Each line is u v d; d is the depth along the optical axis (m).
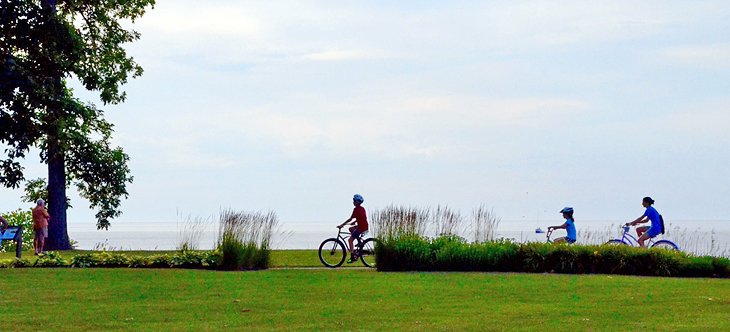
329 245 20.81
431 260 19.28
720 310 11.95
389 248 19.31
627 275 18.09
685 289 14.80
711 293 14.16
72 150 33.78
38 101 28.44
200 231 20.58
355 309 12.02
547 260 18.91
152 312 11.65
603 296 13.70
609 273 18.52
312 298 13.33
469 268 19.25
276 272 18.47
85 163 33.84
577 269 18.73
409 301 12.98
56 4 33.53
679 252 18.66
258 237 19.94
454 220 20.33
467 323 10.68
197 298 13.26
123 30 35.19
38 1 31.78
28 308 12.00
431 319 11.03
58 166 33.66
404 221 19.92
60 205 33.66
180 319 11.03
